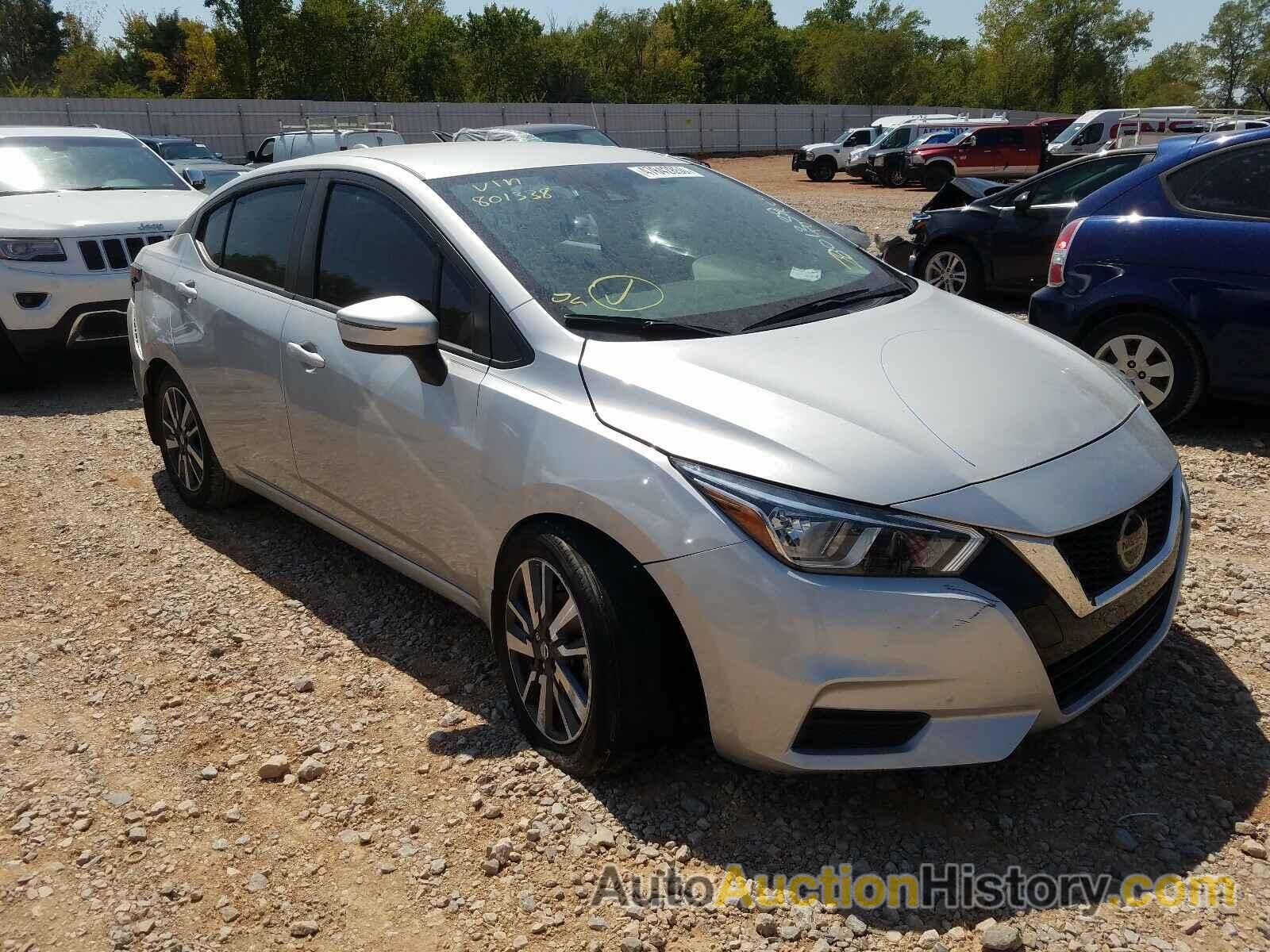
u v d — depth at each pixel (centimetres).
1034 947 225
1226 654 335
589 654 267
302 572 430
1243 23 8225
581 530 272
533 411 285
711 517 245
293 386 377
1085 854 252
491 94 6103
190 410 471
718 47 7525
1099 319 569
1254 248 511
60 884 259
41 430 652
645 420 265
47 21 6831
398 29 5856
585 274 317
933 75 6919
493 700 330
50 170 820
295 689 341
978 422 263
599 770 278
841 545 236
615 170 378
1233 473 501
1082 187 927
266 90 5466
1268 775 276
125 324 732
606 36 6862
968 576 237
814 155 3291
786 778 283
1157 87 8475
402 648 365
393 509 343
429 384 317
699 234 354
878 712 241
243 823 279
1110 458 267
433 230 332
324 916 245
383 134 1794
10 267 690
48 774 303
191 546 461
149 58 6438
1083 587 248
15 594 422
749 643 241
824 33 8012
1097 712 306
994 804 271
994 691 240
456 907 245
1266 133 521
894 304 339
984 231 970
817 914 237
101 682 353
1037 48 7019
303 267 386
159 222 745
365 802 284
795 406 260
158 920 246
